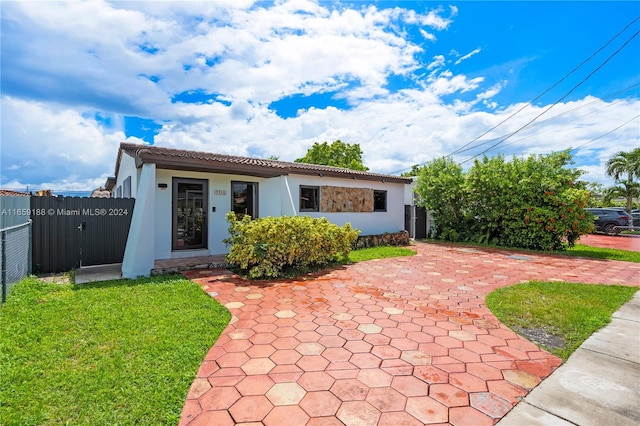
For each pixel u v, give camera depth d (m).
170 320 4.03
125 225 8.00
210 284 6.13
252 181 9.62
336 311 4.65
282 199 9.22
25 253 5.99
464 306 4.94
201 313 4.32
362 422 2.25
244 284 6.17
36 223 6.93
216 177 8.87
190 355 3.16
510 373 2.96
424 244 13.48
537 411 2.40
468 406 2.45
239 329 3.97
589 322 4.26
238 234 7.08
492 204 12.95
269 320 4.27
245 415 2.32
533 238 11.74
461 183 14.05
